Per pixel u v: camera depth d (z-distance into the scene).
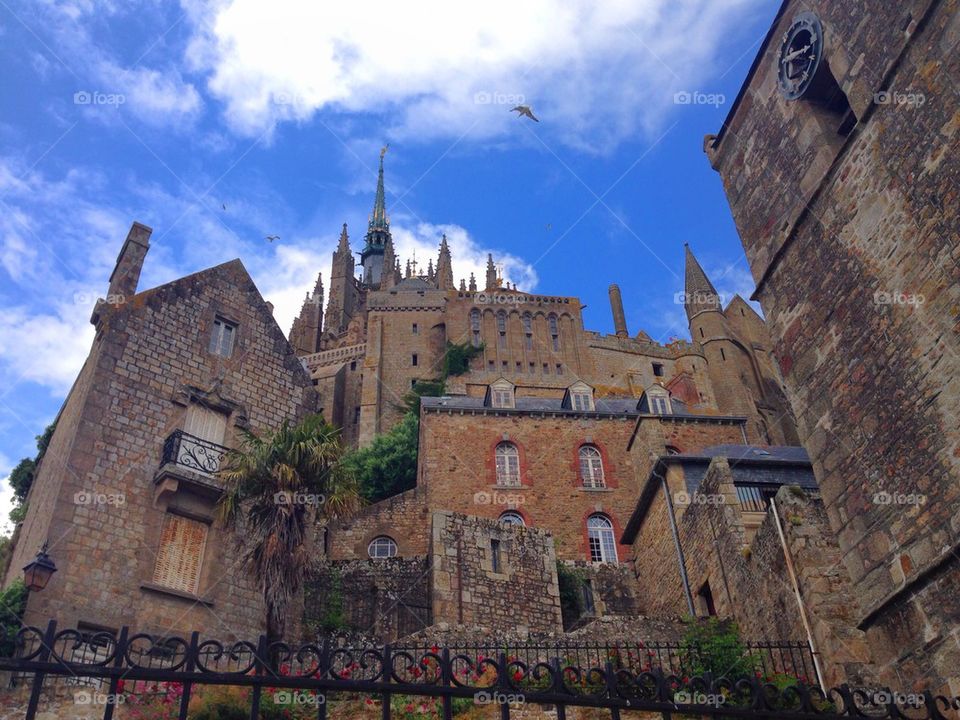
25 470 23.56
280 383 23.16
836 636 14.34
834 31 13.95
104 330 20.72
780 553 16.75
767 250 15.27
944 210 11.29
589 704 5.67
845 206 13.30
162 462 19.78
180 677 5.15
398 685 5.45
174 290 22.36
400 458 42.91
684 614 21.38
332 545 32.28
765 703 6.00
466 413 36.75
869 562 11.96
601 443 36.72
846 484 12.60
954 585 10.41
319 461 18.20
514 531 25.19
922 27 11.99
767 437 57.94
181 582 18.88
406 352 63.16
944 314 11.12
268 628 16.44
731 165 16.81
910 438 11.51
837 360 13.12
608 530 34.38
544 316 62.72
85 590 17.41
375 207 108.56
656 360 62.00
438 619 22.53
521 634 18.98
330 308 88.81
